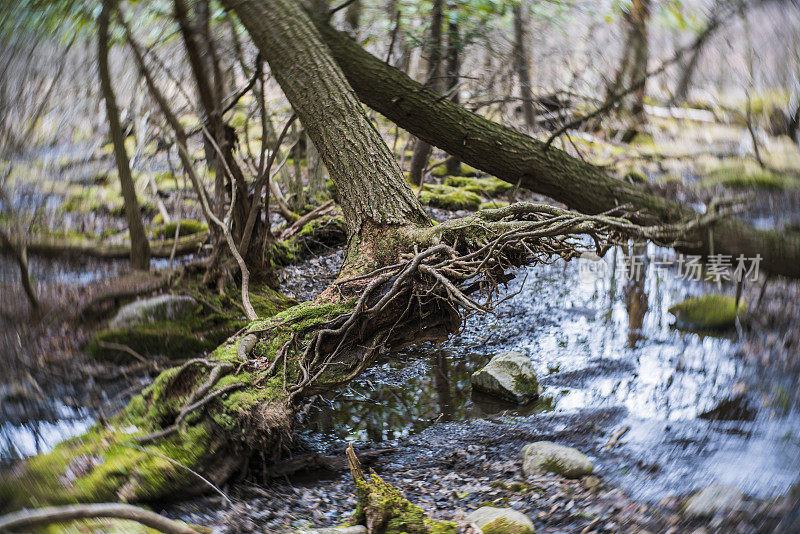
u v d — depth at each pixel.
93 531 3.07
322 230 8.82
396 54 9.19
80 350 5.43
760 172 10.11
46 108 7.81
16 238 6.95
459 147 6.67
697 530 3.29
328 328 4.46
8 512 3.17
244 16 5.79
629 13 10.78
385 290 4.60
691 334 6.30
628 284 7.76
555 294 7.58
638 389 5.24
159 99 5.87
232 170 6.06
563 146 7.16
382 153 5.18
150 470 3.60
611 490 3.77
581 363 5.82
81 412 4.67
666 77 12.02
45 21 6.14
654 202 6.45
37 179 10.63
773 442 4.24
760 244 5.91
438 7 7.83
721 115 12.75
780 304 6.62
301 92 5.39
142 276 6.19
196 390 4.01
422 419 4.94
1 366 5.11
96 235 8.78
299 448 4.45
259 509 3.64
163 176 11.48
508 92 9.86
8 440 4.21
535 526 3.42
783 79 10.62
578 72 10.96
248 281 6.34
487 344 6.34
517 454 4.32
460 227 4.76
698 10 9.39
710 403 4.89
